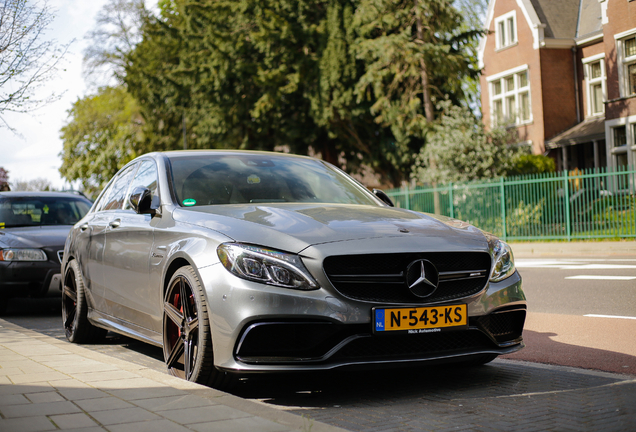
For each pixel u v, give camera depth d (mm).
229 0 29281
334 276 3656
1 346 4945
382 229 3963
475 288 3984
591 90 29172
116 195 5852
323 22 26875
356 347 3688
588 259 14359
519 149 23047
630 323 6473
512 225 19891
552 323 6699
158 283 4398
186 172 4980
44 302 10000
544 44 29125
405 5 24812
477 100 34531
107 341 6281
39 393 3334
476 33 25969
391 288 3758
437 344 3879
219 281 3729
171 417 2887
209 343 3777
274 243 3742
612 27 26250
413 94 24906
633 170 17094
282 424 2801
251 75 29125
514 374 4465
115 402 3148
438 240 3959
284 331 3633
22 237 8320
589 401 3662
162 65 34875
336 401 3775
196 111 32625
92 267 5727
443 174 21953
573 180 18531
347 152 30844
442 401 3736
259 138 31781
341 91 26625
